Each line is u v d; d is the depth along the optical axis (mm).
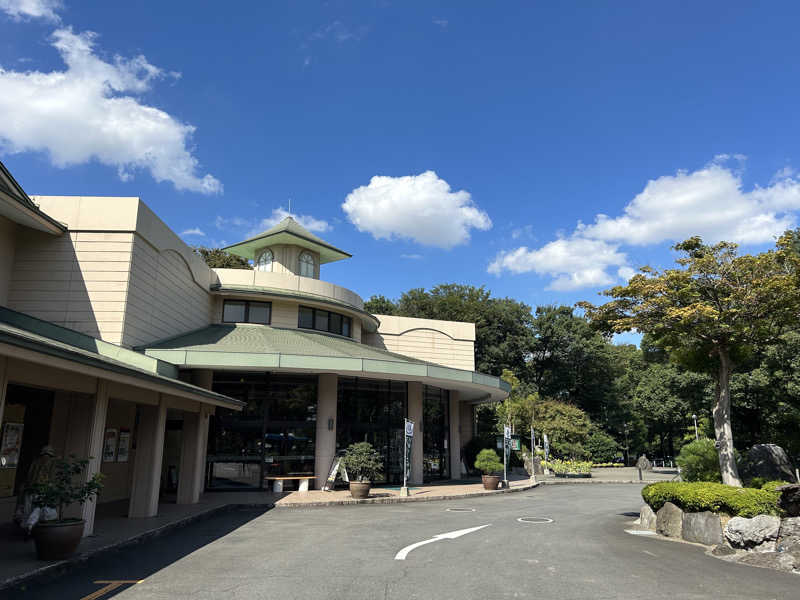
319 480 21141
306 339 23172
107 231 16516
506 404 43094
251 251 30188
